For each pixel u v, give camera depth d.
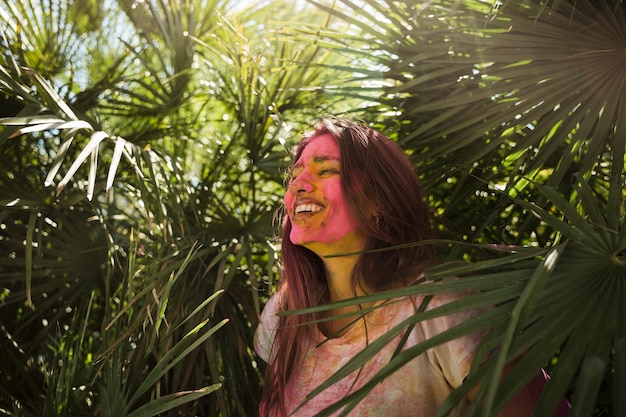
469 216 2.07
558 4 1.64
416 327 1.34
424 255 1.54
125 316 1.79
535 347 1.04
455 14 1.82
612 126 1.67
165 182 2.01
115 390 1.56
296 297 1.54
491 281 1.16
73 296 2.12
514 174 1.76
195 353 1.78
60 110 1.86
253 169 2.29
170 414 1.71
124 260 2.21
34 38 2.46
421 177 1.96
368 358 1.14
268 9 2.98
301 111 2.41
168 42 2.53
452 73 1.90
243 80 2.21
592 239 1.18
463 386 1.05
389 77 1.99
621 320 1.03
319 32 2.08
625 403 0.95
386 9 1.92
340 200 1.46
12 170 2.26
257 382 1.90
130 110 2.51
